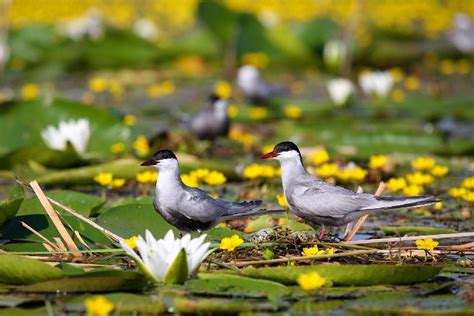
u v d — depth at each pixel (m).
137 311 7.02
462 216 10.84
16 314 6.93
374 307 7.11
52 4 32.84
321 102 19.88
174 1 34.62
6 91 21.62
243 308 7.07
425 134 15.38
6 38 24.36
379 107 18.64
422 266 7.69
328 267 7.63
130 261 8.45
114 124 14.77
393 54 24.80
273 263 8.27
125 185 12.45
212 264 8.30
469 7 34.22
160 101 20.36
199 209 8.89
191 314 6.97
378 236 9.79
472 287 7.71
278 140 15.97
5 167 13.16
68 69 24.36
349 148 14.88
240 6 32.62
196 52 25.45
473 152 14.98
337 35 25.25
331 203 9.12
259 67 24.19
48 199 9.07
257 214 9.06
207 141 15.95
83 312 6.98
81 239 8.69
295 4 33.66
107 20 30.25
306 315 6.91
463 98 20.36
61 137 13.95
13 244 8.65
